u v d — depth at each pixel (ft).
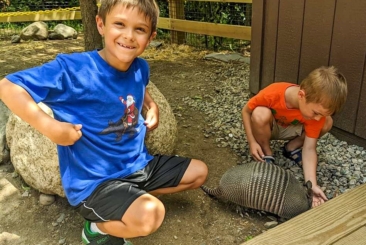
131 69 6.66
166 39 24.53
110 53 6.16
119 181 6.24
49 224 7.27
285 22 11.35
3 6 30.22
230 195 7.38
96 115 6.19
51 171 7.43
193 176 7.07
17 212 7.54
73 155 6.16
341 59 9.86
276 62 12.02
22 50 21.39
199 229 7.14
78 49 21.77
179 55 20.74
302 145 9.05
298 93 7.80
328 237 5.24
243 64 18.31
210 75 16.83
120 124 6.43
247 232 7.08
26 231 7.10
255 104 8.66
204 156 9.61
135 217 5.67
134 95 6.60
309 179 7.85
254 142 8.63
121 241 6.26
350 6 9.36
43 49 21.67
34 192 8.05
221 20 23.18
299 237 5.22
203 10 23.61
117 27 5.97
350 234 5.31
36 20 25.55
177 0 22.61
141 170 6.69
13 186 8.25
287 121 8.61
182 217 7.43
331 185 8.34
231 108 12.73
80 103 6.07
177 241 6.83
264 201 7.07
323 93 7.17
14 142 8.00
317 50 10.50
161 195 8.01
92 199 5.96
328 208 5.86
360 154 9.57
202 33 21.17
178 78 16.51
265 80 12.66
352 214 5.72
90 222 6.22
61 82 5.74
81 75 5.98
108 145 6.33
